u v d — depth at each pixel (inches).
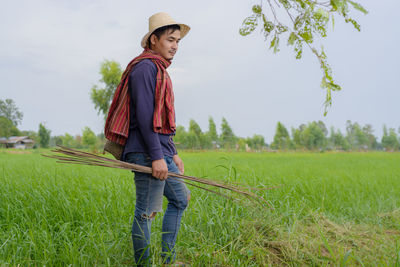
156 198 87.4
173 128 90.3
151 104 83.3
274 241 109.4
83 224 123.3
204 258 94.0
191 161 642.8
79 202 142.6
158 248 100.3
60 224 126.4
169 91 88.6
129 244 106.9
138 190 87.9
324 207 172.1
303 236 119.0
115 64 1579.7
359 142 2578.7
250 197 114.4
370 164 537.3
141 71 84.3
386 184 246.8
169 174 87.4
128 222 124.6
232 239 108.8
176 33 90.1
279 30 87.0
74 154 81.0
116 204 143.6
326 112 78.3
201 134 2107.5
